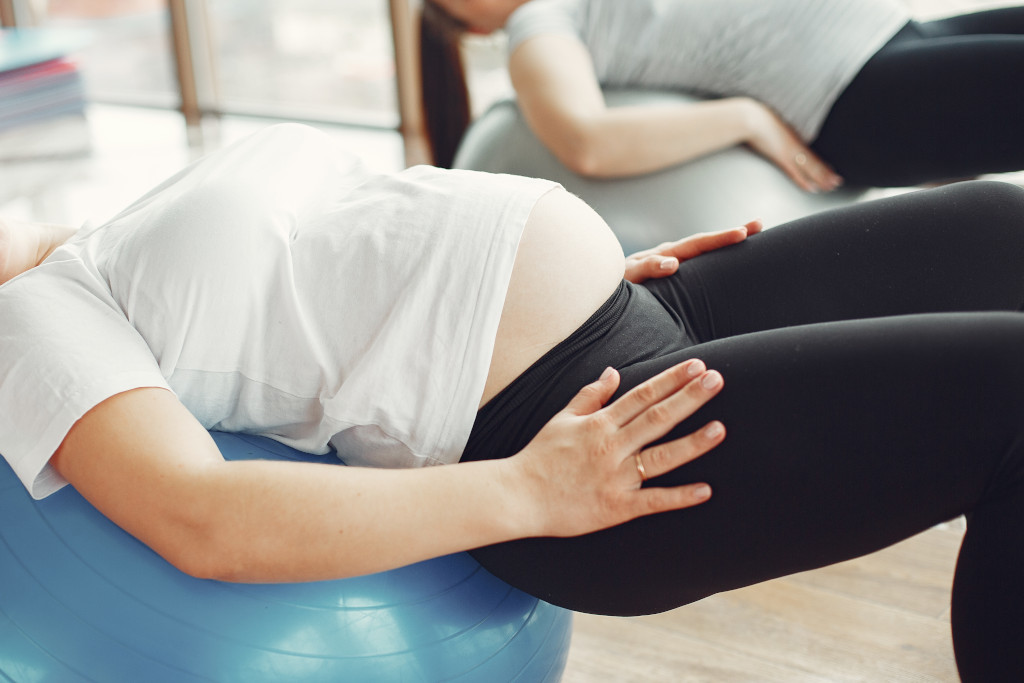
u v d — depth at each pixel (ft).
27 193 9.76
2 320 2.65
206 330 2.73
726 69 5.56
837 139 5.35
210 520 2.41
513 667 2.94
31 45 11.60
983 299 3.12
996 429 2.28
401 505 2.48
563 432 2.62
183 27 12.05
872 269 3.21
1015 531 2.26
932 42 5.00
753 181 5.36
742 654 3.98
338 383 2.76
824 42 5.22
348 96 11.68
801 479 2.43
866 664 3.88
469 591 2.89
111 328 2.66
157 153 11.05
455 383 2.71
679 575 2.58
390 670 2.67
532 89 5.56
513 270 2.79
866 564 4.46
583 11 5.80
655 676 3.90
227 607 2.60
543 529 2.60
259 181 2.98
